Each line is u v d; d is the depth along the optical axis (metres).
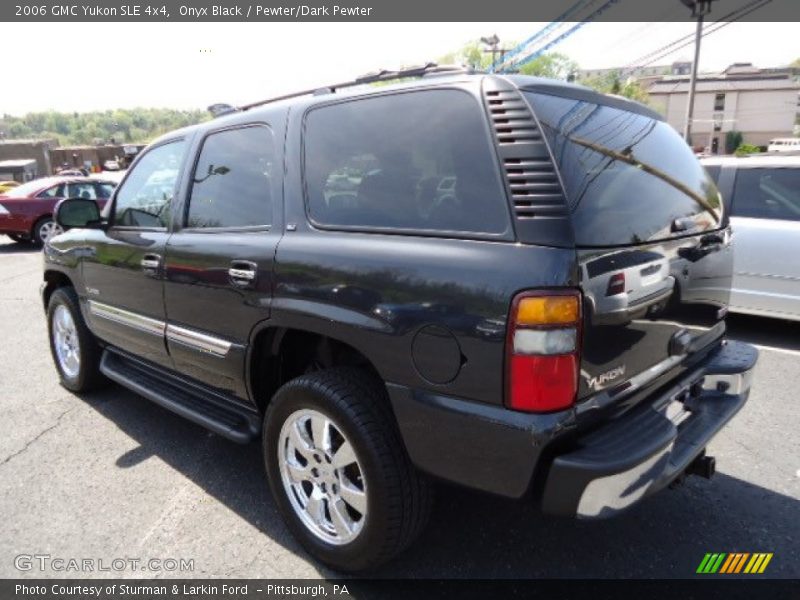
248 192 2.81
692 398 2.62
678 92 79.50
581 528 2.75
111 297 3.68
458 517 2.84
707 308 2.62
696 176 2.76
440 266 2.01
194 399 3.29
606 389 2.03
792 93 77.50
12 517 2.92
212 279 2.82
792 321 6.03
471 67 2.34
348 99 2.47
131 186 3.66
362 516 2.31
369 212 2.31
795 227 5.24
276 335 2.62
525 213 1.90
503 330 1.86
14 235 13.05
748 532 2.71
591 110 2.27
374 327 2.15
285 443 2.58
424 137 2.19
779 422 3.80
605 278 1.93
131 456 3.52
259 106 3.18
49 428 3.90
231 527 2.83
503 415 1.89
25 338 6.17
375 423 2.22
